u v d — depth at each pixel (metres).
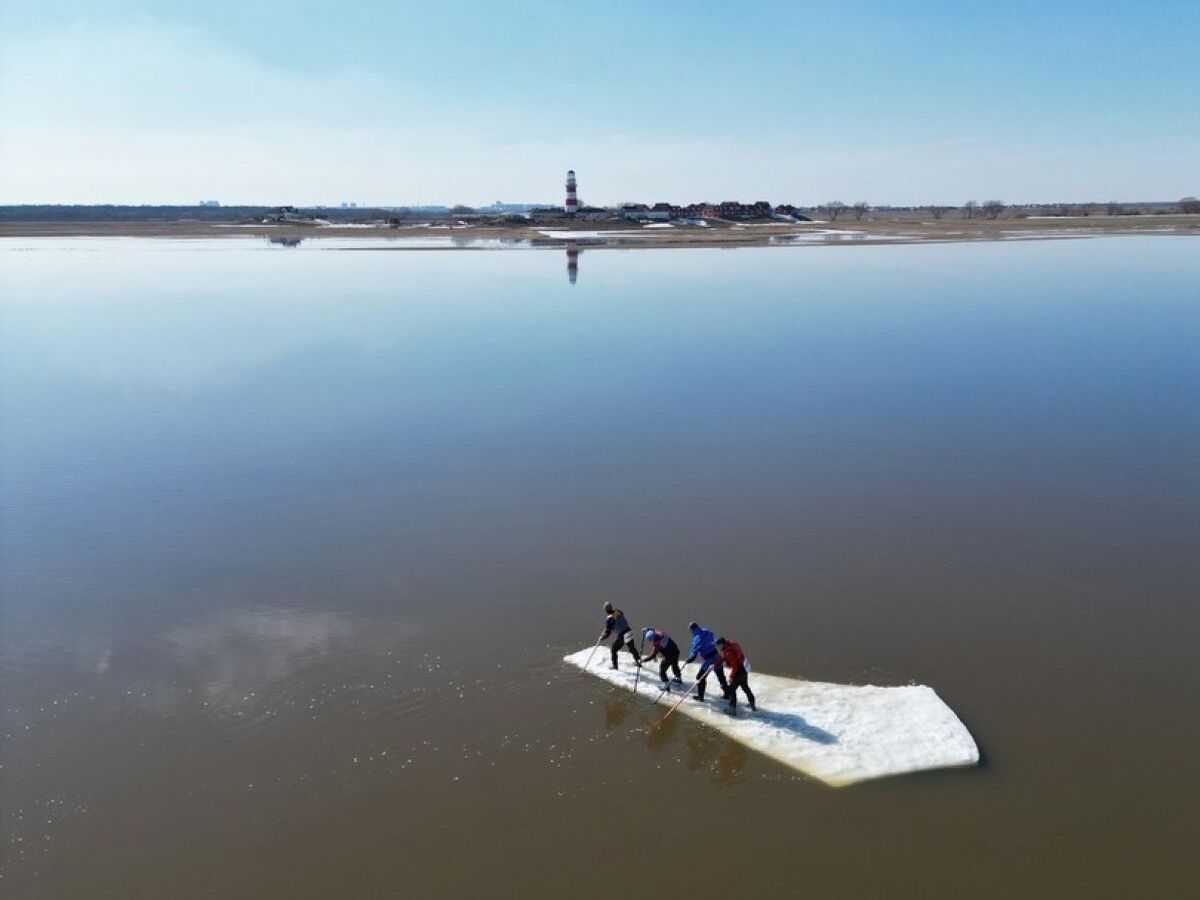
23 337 46.69
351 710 14.23
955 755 13.27
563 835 11.80
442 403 33.62
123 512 22.28
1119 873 11.16
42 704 14.22
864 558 19.84
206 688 14.73
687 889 10.91
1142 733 13.81
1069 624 17.05
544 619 17.11
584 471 25.62
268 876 11.06
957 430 29.81
